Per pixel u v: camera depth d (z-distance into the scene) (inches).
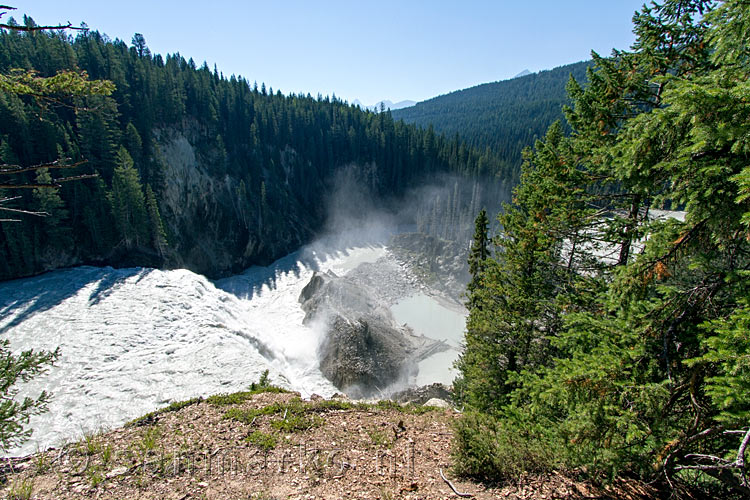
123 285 1694.1
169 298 1604.3
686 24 363.3
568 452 277.3
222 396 540.4
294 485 320.5
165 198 2516.0
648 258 264.2
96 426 884.0
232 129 3336.6
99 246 2044.8
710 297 239.0
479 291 705.6
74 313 1418.6
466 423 392.8
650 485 296.7
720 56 231.9
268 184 3435.0
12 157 1797.5
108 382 1049.5
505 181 4613.7
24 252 1766.7
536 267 589.3
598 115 433.7
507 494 294.5
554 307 507.8
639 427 235.0
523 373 367.2
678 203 249.6
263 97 4168.3
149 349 1240.2
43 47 2320.4
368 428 454.9
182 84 3024.1
